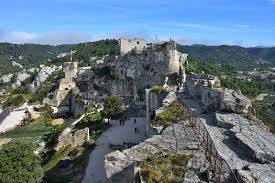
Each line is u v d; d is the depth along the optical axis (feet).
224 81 405.59
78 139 228.43
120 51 405.39
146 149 96.94
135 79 374.22
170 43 345.10
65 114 435.12
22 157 153.79
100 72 440.86
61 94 460.55
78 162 189.06
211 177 74.49
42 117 414.41
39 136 327.67
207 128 107.24
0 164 149.79
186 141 98.58
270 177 70.59
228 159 82.23
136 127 237.86
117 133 223.71
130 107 290.15
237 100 123.13
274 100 375.86
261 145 86.53
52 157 222.48
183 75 286.25
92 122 264.31
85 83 456.04
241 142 89.66
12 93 577.02
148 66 363.97
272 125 109.29
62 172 187.21
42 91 529.45
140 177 84.38
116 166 93.04
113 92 383.04
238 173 72.84
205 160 84.43
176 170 83.56
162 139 101.76
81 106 395.75
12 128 374.63
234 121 109.09
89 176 168.66
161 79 344.90
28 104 486.38
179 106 139.85
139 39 406.00
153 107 176.45
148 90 187.11
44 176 181.68
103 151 194.29
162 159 89.40
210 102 135.74
